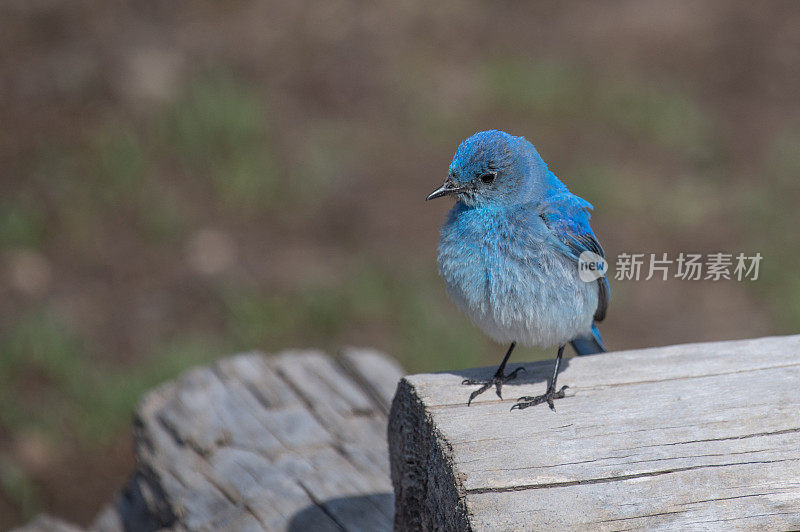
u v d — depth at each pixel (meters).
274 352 13.52
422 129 18.28
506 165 6.84
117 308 14.22
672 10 22.52
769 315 14.53
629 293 15.15
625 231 15.84
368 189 16.81
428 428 6.24
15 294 14.30
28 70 18.58
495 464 5.71
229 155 17.25
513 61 20.22
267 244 15.67
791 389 6.29
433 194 6.96
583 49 20.89
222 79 18.67
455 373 6.79
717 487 5.57
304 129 18.08
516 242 6.68
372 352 9.65
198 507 7.68
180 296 14.54
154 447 8.41
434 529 6.17
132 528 8.30
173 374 12.73
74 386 12.80
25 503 11.18
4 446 11.93
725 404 6.18
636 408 6.20
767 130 18.52
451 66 20.16
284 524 7.39
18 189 16.08
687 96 19.45
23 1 20.30
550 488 5.58
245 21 20.77
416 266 15.16
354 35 20.77
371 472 7.98
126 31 19.83
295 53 19.98
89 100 17.97
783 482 5.59
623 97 19.20
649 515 5.45
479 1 22.52
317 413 8.67
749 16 22.33
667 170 17.41
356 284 14.74
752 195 16.77
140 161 16.81
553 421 6.09
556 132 18.28
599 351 8.38
